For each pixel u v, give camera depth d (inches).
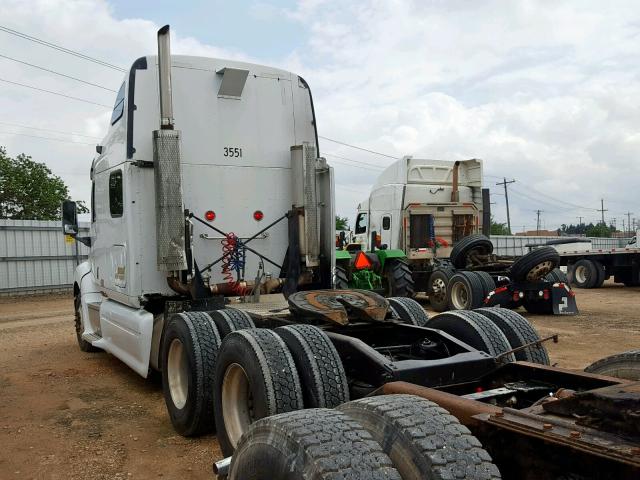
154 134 234.2
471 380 160.6
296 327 167.0
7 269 812.0
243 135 267.9
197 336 196.9
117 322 274.8
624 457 78.2
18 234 820.6
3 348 394.0
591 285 784.9
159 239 233.1
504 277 506.0
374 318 191.5
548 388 142.9
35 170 1238.9
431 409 99.3
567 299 491.2
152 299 250.4
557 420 93.6
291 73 281.0
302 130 282.4
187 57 257.9
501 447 104.6
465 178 645.9
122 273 262.1
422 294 716.7
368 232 661.9
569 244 932.0
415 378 153.5
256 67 272.7
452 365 157.9
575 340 367.9
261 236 271.6
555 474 97.7
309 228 266.1
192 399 193.0
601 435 86.0
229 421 167.8
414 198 615.5
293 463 90.4
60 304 703.7
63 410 239.1
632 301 611.8
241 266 266.4
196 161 257.8
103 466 178.5
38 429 214.4
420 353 179.2
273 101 275.6
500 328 190.1
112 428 215.0
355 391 162.2
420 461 88.4
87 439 202.8
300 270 271.1
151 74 252.1
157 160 232.8
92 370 314.0
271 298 261.7
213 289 256.1
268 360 152.2
